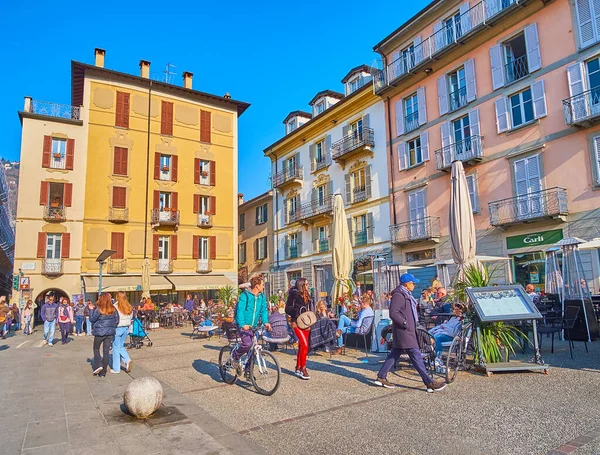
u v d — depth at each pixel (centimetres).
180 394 640
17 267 2544
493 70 1970
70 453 398
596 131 1598
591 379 628
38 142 2692
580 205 1627
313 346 946
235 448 409
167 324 2262
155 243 2962
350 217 2805
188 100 3256
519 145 1848
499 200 1881
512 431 435
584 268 1598
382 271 1886
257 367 653
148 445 418
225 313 1562
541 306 1134
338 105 2908
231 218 3306
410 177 2395
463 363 717
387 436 437
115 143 2908
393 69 2489
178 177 3117
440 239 2186
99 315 824
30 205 2617
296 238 3388
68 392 668
